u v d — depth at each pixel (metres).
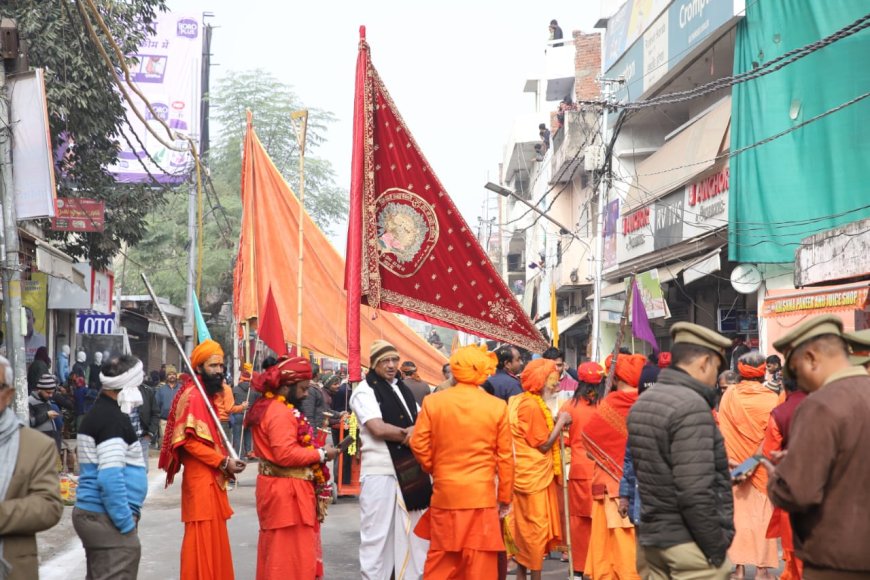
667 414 5.22
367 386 7.95
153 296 7.42
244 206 15.09
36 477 4.79
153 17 23.20
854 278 15.41
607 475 8.02
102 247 23.66
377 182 8.64
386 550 7.87
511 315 8.72
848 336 4.69
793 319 16.17
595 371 8.85
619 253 28.12
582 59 36.22
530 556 8.65
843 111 17.03
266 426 7.41
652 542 5.29
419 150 8.68
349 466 14.59
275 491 7.40
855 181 16.91
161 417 20.86
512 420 8.66
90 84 20.66
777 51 18.16
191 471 7.40
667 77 23.97
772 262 18.16
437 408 6.86
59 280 24.02
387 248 8.58
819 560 4.25
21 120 12.38
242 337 16.25
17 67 12.38
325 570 9.65
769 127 18.16
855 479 4.16
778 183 17.92
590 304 32.25
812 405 4.24
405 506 7.83
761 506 9.26
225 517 7.52
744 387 9.48
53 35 19.67
